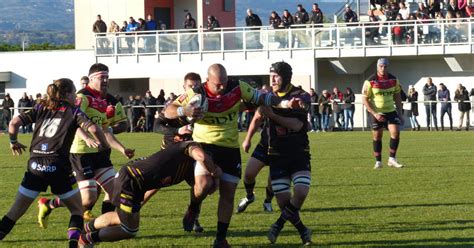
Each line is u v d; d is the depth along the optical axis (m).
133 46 52.53
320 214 15.81
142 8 60.78
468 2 47.94
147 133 44.78
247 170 15.10
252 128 14.62
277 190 12.94
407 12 49.53
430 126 44.19
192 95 12.15
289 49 49.94
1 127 49.62
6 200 18.91
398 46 48.38
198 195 12.23
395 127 23.91
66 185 12.10
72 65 54.72
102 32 53.44
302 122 12.93
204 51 51.25
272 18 50.22
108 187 14.43
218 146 12.31
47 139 12.02
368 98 23.78
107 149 14.48
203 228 14.50
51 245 13.25
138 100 47.09
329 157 28.12
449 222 14.63
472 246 12.52
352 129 44.97
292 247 12.75
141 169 11.23
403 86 50.75
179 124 12.28
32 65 55.50
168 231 14.24
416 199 17.56
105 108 14.68
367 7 56.16
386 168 23.98
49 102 12.09
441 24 47.69
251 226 14.59
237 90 12.31
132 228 11.45
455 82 49.69
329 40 49.38
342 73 50.47
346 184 20.41
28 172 12.18
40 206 12.88
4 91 56.16
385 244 12.78
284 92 13.17
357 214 15.72
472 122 46.97
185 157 11.37
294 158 12.89
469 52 47.22
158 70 52.09
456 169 23.34
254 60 50.47
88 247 11.80
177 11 62.34
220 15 63.25
